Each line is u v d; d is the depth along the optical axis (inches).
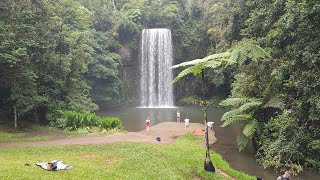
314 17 597.0
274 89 740.0
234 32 1207.6
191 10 2009.1
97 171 492.7
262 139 717.9
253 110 771.4
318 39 604.7
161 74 1927.9
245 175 576.1
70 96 1127.0
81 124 973.2
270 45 789.9
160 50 1926.7
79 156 637.3
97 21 1836.9
